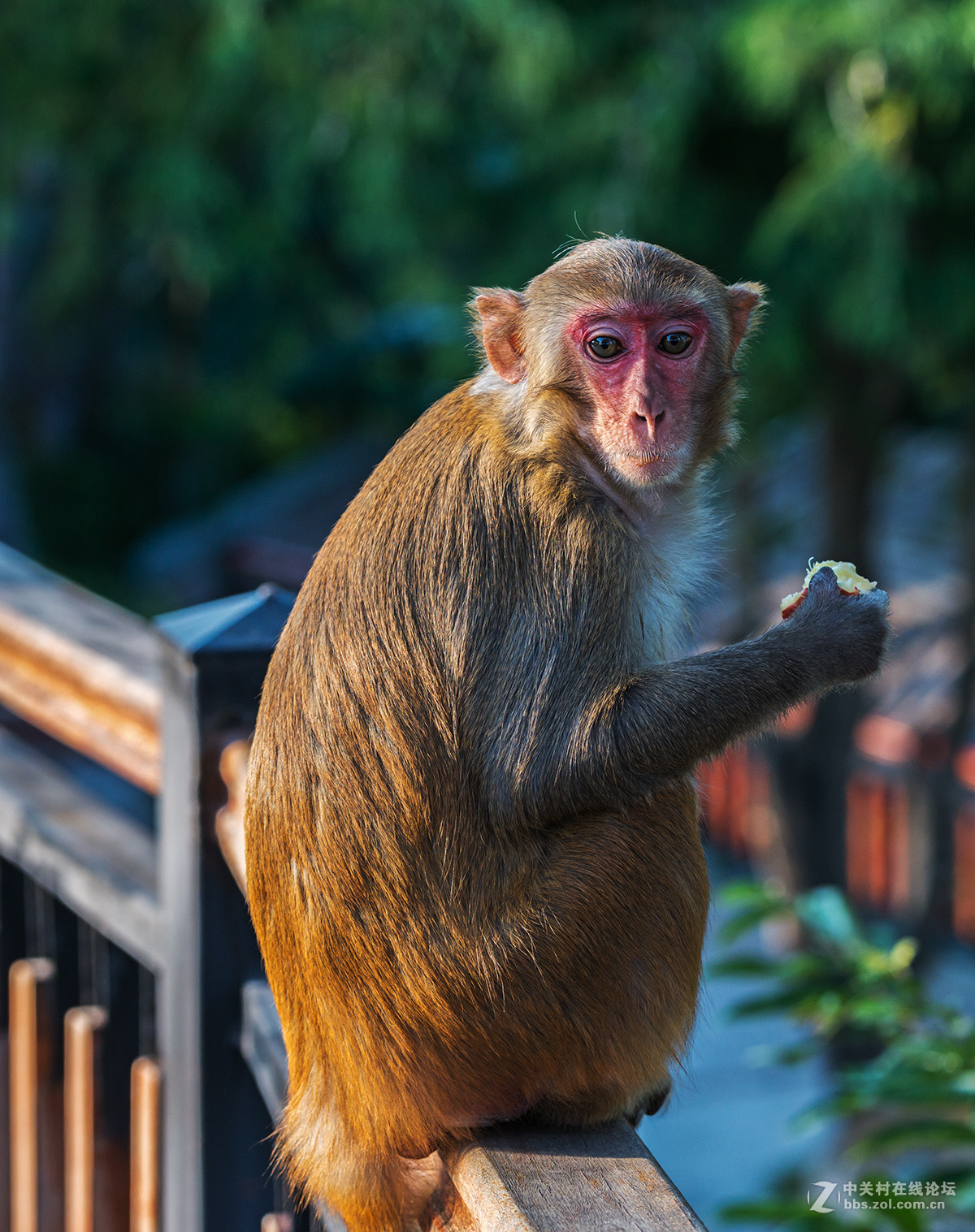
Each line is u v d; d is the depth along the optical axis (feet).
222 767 12.91
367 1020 10.14
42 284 90.02
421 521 10.60
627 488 12.07
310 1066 10.66
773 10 38.86
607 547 10.84
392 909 10.01
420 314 92.07
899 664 73.36
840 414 53.21
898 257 40.63
